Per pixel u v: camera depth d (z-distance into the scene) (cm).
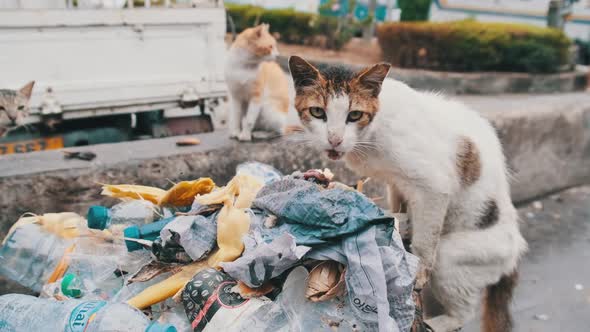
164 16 141
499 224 101
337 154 86
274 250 57
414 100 91
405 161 88
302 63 84
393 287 60
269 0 548
